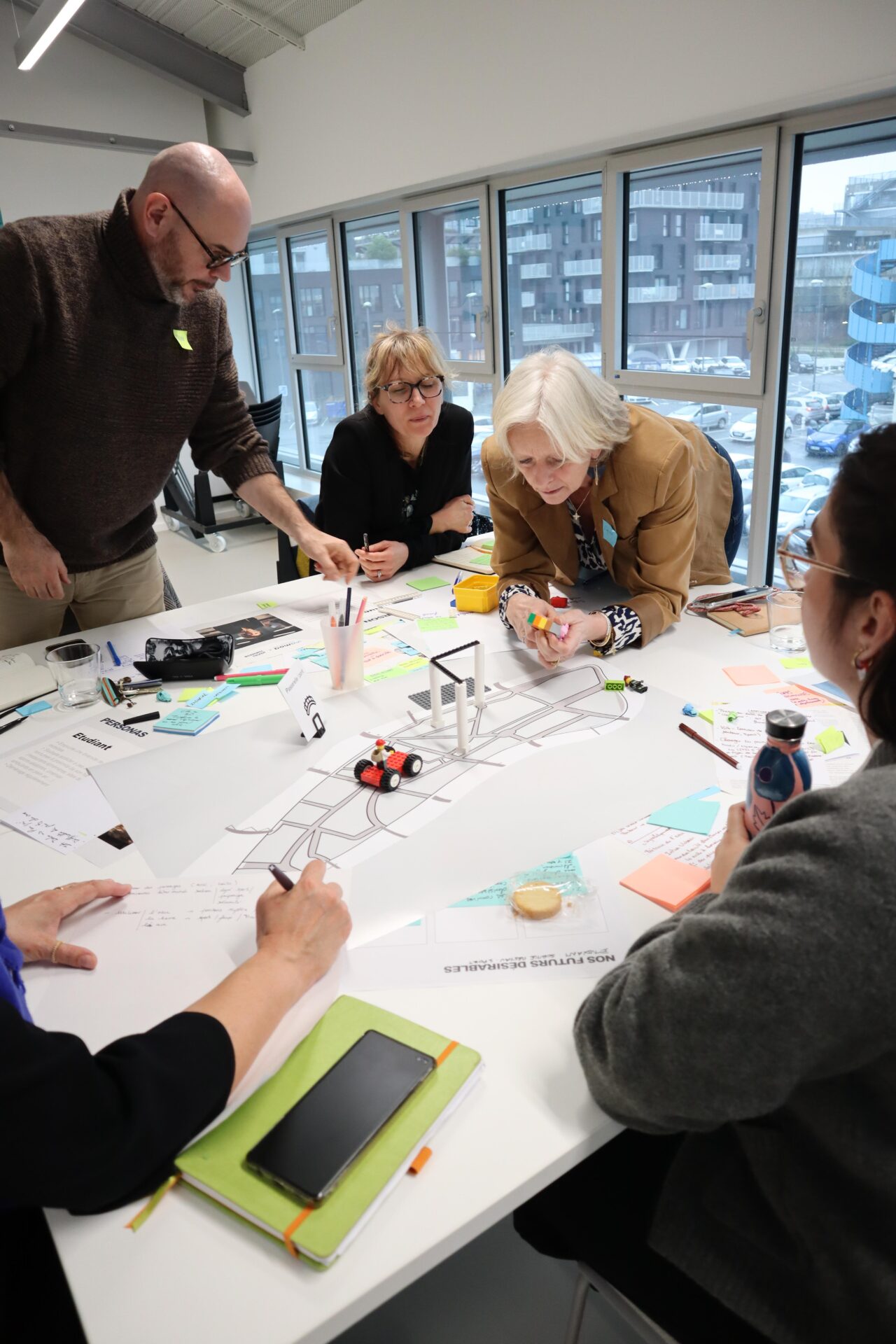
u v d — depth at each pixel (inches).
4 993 32.0
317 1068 31.4
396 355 90.7
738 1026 23.4
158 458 83.9
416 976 36.4
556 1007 34.7
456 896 41.2
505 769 52.4
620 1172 37.4
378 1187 27.0
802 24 105.5
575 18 132.6
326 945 35.6
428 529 99.7
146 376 78.0
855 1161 25.7
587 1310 49.4
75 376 74.3
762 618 74.2
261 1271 25.6
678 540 71.1
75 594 88.6
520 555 79.6
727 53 114.4
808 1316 27.4
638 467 67.6
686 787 49.5
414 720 59.6
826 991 22.5
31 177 215.6
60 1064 26.5
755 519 140.6
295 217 224.7
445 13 155.4
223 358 86.8
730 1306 29.2
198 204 68.6
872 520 26.1
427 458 100.3
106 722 62.0
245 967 33.7
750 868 25.2
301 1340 24.0
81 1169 25.8
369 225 211.3
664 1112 26.0
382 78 176.1
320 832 47.2
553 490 67.7
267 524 253.3
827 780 49.1
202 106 234.5
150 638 73.8
